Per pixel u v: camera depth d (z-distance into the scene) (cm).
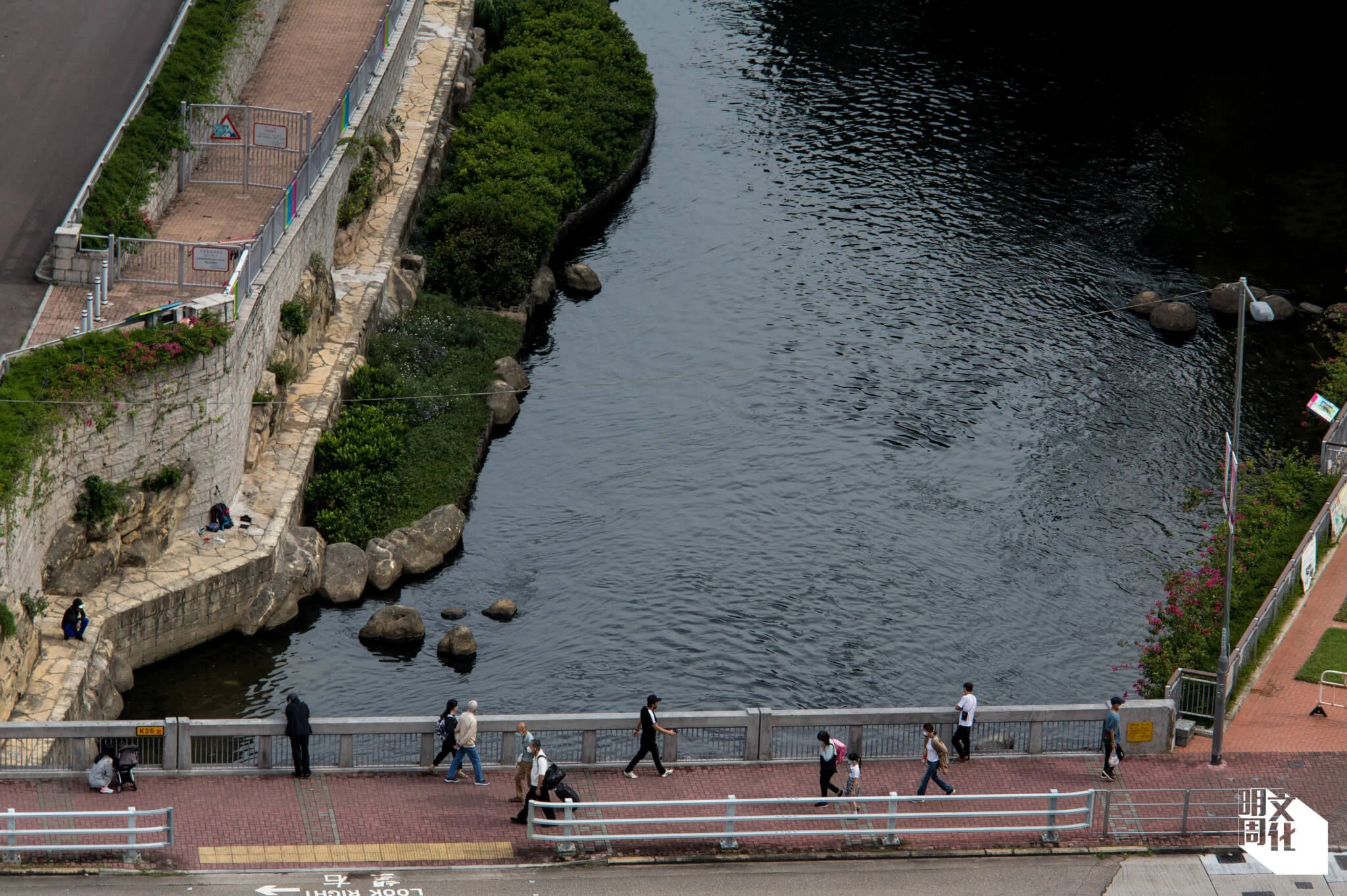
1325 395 7762
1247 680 5553
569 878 4309
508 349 7994
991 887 4419
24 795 4403
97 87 7231
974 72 11588
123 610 5578
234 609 5947
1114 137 10762
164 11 7894
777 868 4422
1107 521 6956
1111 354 8331
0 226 6375
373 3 9362
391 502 6719
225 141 7119
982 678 5991
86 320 5828
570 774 4750
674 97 11031
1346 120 11162
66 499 5531
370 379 7275
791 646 6125
